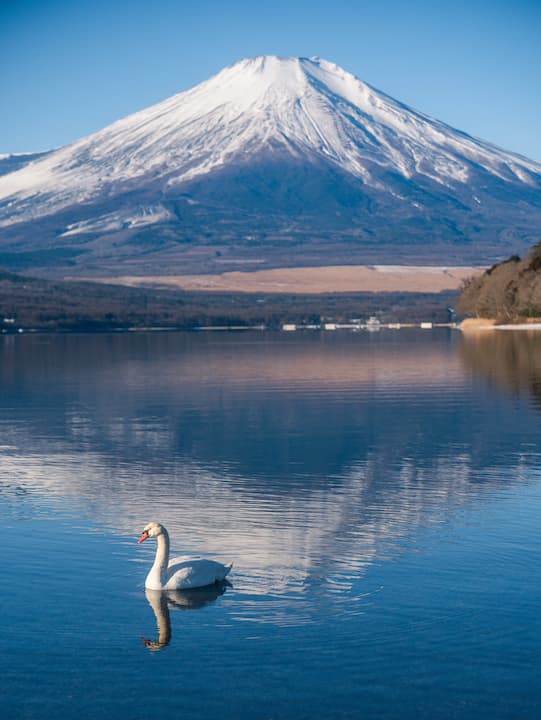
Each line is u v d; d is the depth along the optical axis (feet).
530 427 124.98
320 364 268.82
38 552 67.56
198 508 80.33
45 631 53.88
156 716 45.42
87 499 84.38
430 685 47.52
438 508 79.36
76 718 45.24
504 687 47.26
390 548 67.77
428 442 114.11
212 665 49.88
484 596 57.88
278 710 45.75
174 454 108.47
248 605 57.11
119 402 166.40
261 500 83.25
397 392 176.55
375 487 88.17
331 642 52.03
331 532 72.08
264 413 146.20
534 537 69.77
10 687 47.93
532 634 52.49
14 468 100.17
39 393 185.88
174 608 56.75
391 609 56.13
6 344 475.31
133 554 67.05
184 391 186.50
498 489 86.48
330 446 112.57
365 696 46.80
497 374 214.90
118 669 49.47
